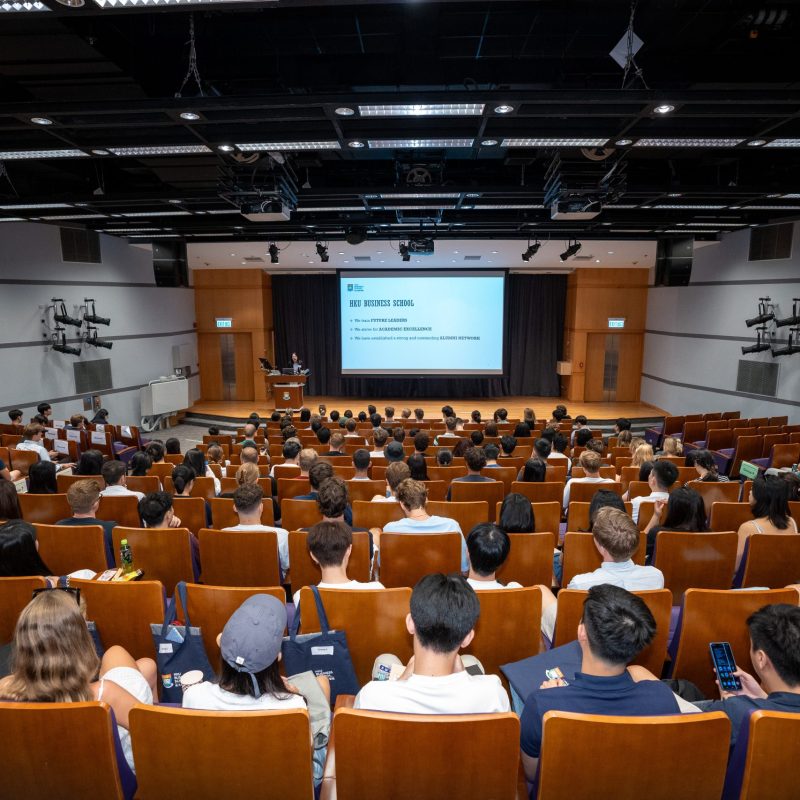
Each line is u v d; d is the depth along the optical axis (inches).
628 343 676.1
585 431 290.8
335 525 98.3
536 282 705.6
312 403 693.9
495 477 223.9
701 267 538.0
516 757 53.4
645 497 167.9
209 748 54.2
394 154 289.9
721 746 51.8
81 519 138.9
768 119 190.4
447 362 662.5
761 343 456.4
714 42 179.5
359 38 185.9
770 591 91.9
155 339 586.2
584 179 257.6
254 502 136.2
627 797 53.2
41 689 58.7
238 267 658.8
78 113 166.9
